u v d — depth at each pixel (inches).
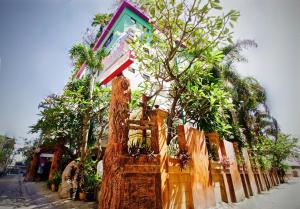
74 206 328.2
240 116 629.3
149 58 338.6
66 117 547.8
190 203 275.7
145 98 331.0
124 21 621.9
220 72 501.0
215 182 356.8
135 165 233.6
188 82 351.9
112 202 215.2
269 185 725.3
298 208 329.7
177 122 425.1
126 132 251.1
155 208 223.8
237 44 542.3
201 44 317.7
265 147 799.7
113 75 508.4
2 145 1756.9
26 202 362.9
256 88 652.1
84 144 442.9
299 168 1831.9
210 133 415.2
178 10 276.1
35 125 603.5
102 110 491.2
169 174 255.8
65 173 434.0
